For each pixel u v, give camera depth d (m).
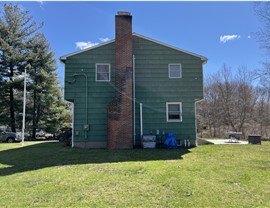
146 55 14.29
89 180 6.31
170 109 14.12
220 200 4.95
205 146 13.84
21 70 26.61
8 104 26.47
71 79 13.73
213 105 33.88
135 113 13.90
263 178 6.52
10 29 26.61
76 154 10.75
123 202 4.84
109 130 12.77
